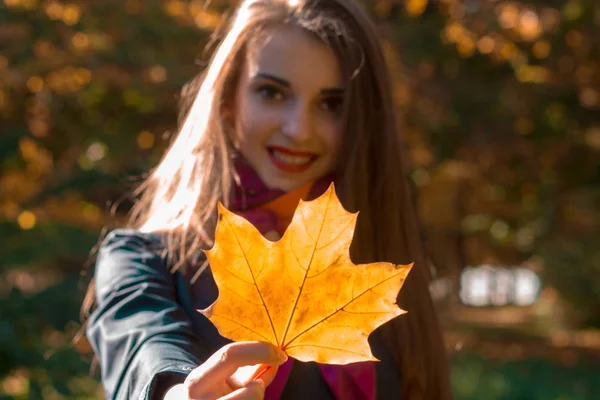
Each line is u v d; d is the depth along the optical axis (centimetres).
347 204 186
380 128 196
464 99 995
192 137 186
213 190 178
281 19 177
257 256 103
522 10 965
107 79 851
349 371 170
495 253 1728
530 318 1748
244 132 180
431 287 224
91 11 834
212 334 161
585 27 986
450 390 205
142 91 845
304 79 176
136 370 132
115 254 170
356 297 103
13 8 825
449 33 934
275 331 104
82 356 764
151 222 186
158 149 891
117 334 147
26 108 882
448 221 1337
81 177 883
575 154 1134
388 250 198
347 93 180
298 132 176
